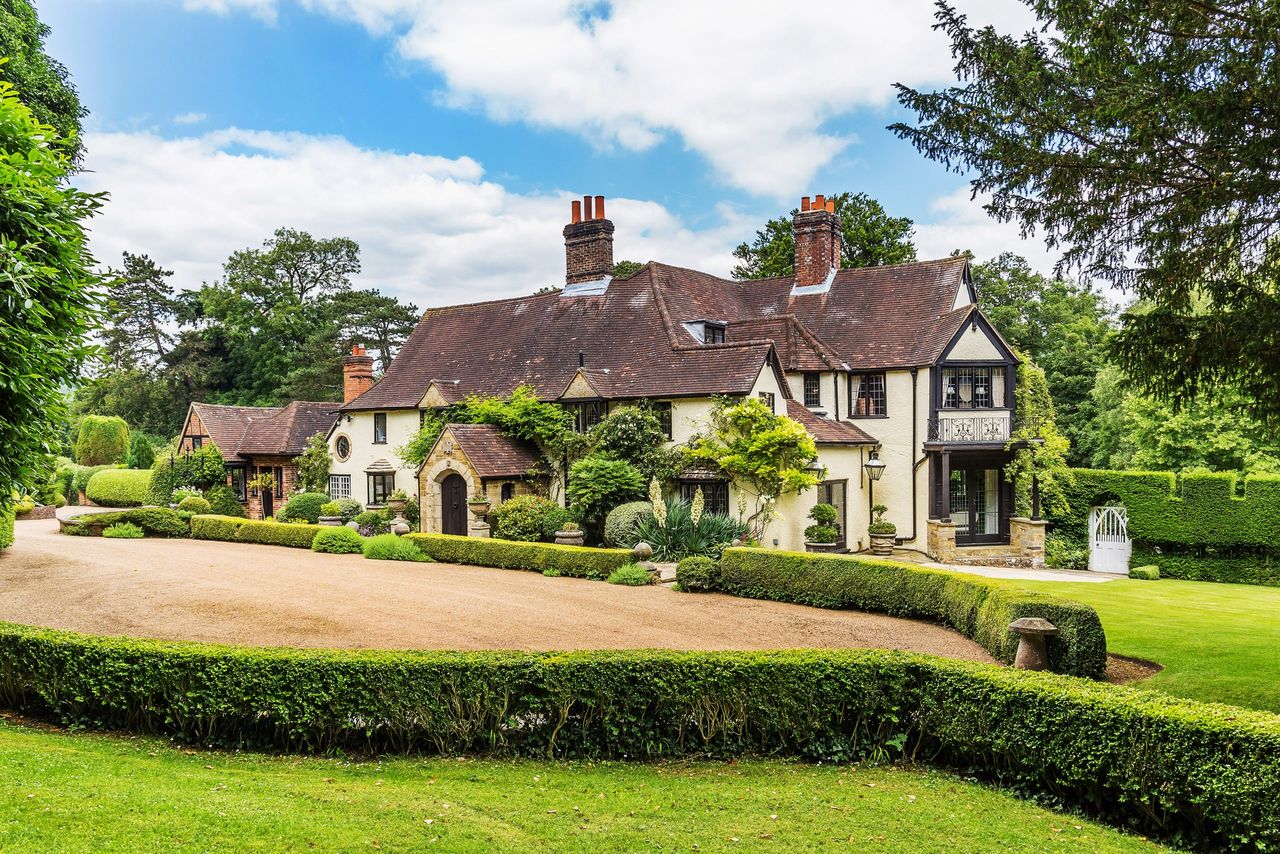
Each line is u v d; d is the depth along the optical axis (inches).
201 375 2364.7
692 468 955.3
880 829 282.0
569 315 1214.9
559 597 669.9
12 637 387.5
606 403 1042.1
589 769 340.5
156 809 253.3
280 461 1451.8
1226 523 959.0
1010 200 383.2
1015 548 1080.8
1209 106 308.7
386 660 352.5
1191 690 418.0
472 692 350.3
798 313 1219.9
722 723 360.5
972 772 347.9
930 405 1046.4
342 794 289.9
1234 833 263.3
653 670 359.3
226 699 349.7
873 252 1702.8
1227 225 348.8
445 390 1166.3
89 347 444.5
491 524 993.5
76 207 434.6
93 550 948.6
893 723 366.3
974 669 352.5
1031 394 1069.1
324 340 2235.5
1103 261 378.9
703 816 289.0
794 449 894.4
